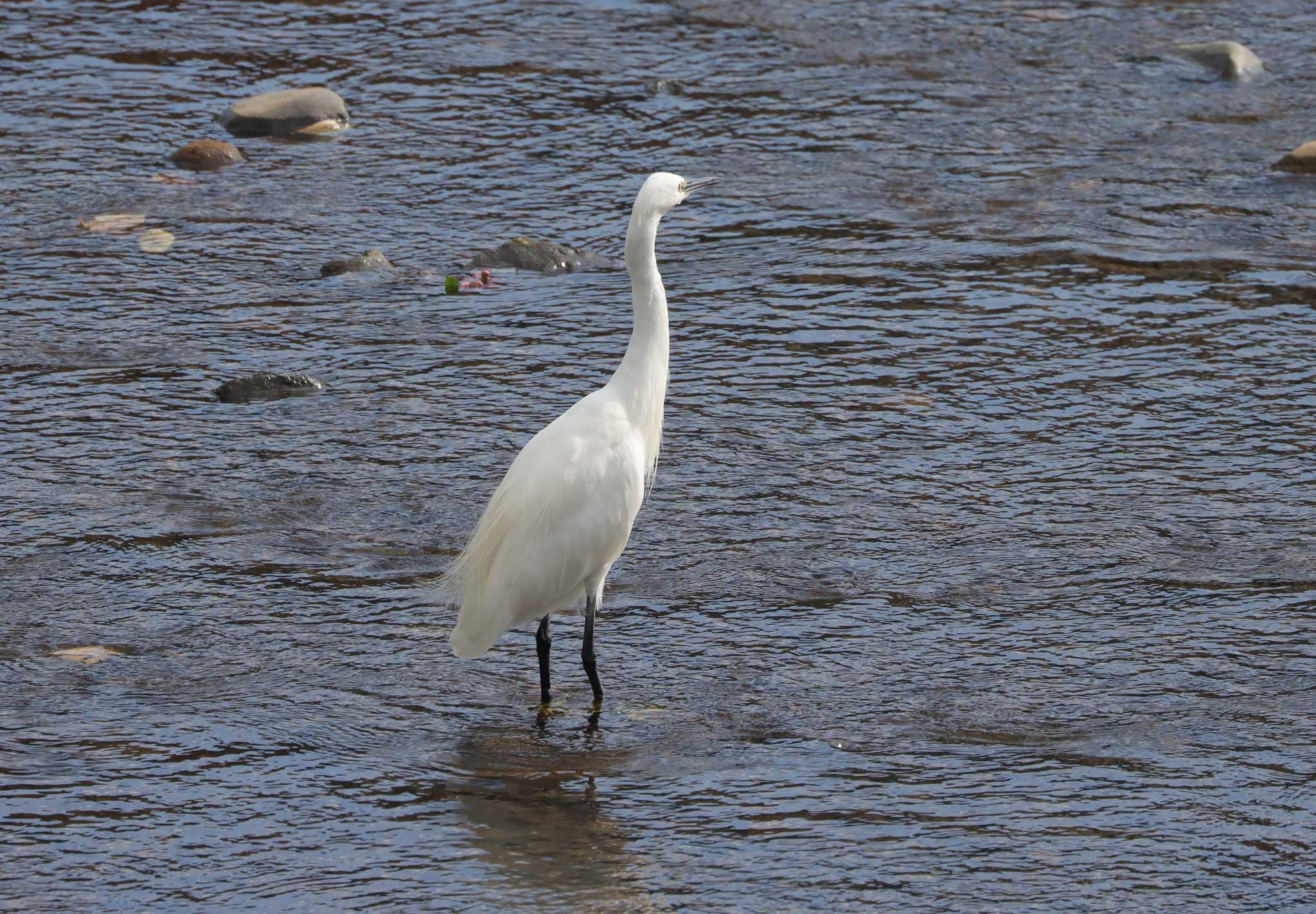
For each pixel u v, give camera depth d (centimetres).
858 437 1332
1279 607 1062
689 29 2430
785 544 1157
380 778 884
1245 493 1227
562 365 1475
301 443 1319
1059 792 869
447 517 1195
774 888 786
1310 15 2477
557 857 811
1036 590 1089
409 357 1490
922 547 1151
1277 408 1374
